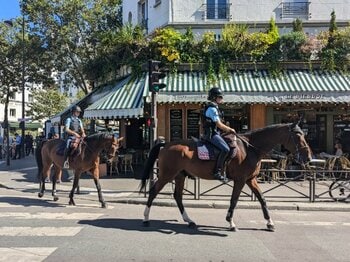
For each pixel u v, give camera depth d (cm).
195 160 855
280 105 1827
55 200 1213
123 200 1236
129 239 757
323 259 647
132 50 1902
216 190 1430
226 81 1758
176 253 670
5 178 1792
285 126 850
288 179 1432
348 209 1148
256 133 865
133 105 1683
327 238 793
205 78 1783
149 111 1686
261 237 793
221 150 833
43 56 3186
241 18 2116
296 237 799
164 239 761
